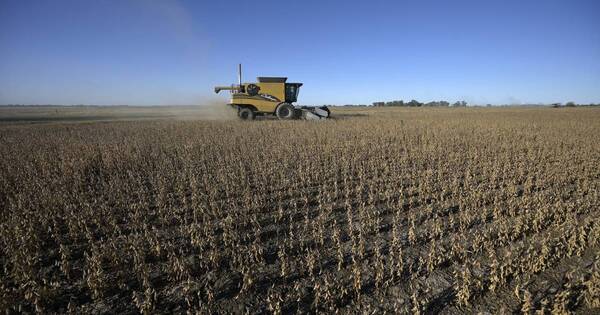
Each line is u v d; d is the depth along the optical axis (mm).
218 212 6883
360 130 17609
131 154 11977
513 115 35688
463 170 10141
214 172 9891
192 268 5062
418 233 6055
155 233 5801
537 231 5875
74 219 6473
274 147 12758
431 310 4168
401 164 10641
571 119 28438
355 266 4465
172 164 11016
